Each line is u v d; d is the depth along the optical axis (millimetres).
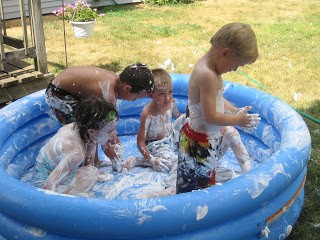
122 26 7848
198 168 2516
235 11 9203
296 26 7848
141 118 3189
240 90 3312
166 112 3238
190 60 6016
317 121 4078
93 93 2781
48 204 1938
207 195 1979
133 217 1880
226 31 2234
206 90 2299
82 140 2611
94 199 1946
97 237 1918
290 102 4586
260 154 3170
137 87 2721
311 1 10172
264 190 2080
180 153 2570
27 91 4512
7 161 2904
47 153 2621
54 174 2455
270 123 3041
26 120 3154
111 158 3125
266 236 2170
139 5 9828
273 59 5965
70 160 2510
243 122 2371
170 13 8992
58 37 7094
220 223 2021
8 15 7988
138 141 3213
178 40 7012
